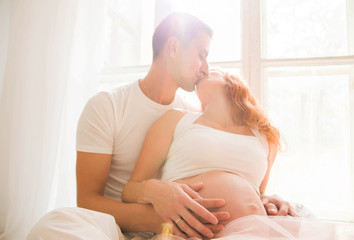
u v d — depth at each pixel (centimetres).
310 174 155
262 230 69
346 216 150
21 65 175
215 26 177
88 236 66
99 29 175
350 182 151
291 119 160
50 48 173
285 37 168
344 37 161
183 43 116
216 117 107
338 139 154
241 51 171
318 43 163
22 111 171
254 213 82
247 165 96
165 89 121
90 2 176
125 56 182
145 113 118
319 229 69
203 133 99
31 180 165
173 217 77
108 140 110
